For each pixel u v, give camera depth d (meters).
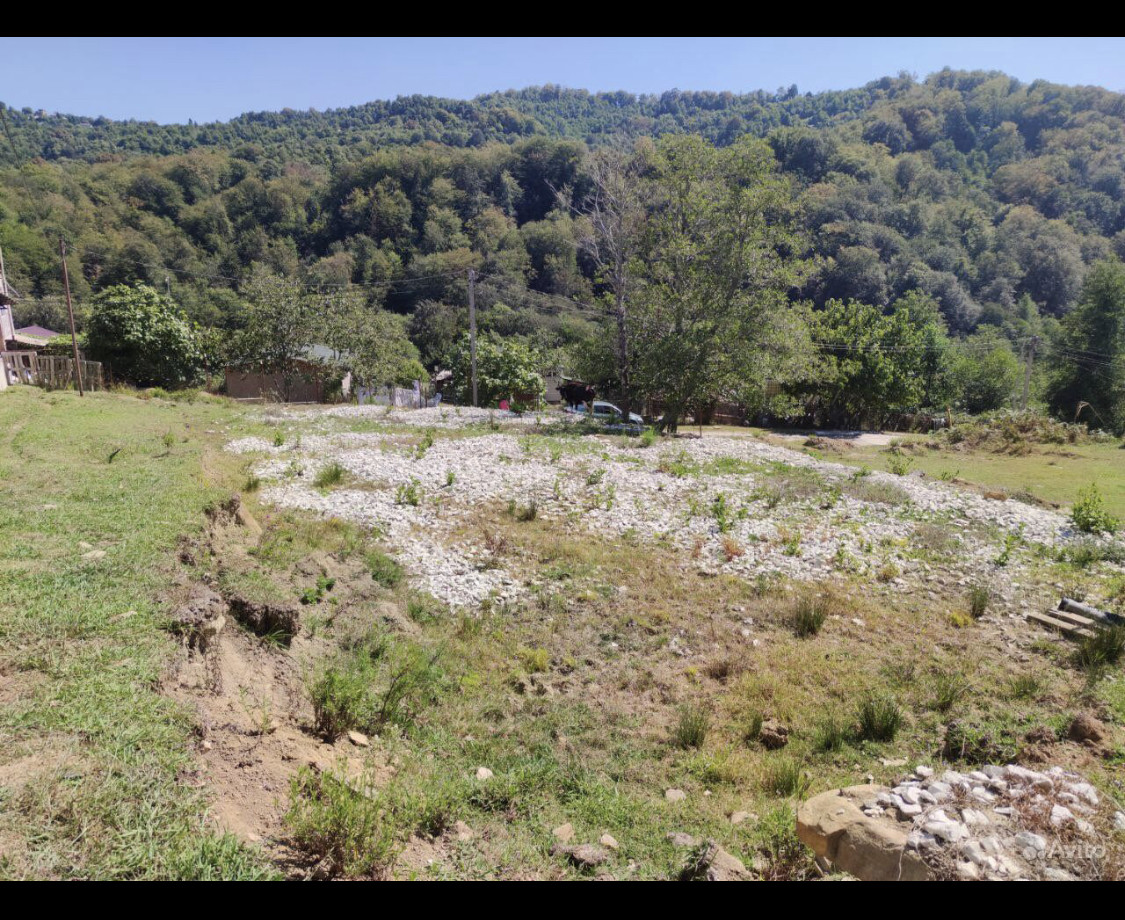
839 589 10.60
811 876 4.40
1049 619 9.38
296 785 3.99
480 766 5.71
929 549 12.36
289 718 5.34
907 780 5.45
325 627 7.64
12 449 11.23
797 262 29.77
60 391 21.12
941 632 9.15
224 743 4.38
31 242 56.97
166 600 5.75
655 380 28.08
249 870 3.31
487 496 14.37
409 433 20.70
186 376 33.56
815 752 6.39
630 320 31.27
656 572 11.03
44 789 3.36
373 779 4.92
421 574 10.34
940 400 45.16
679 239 29.94
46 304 54.66
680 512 14.04
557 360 52.25
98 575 6.10
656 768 6.02
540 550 11.64
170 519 8.05
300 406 28.41
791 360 28.83
